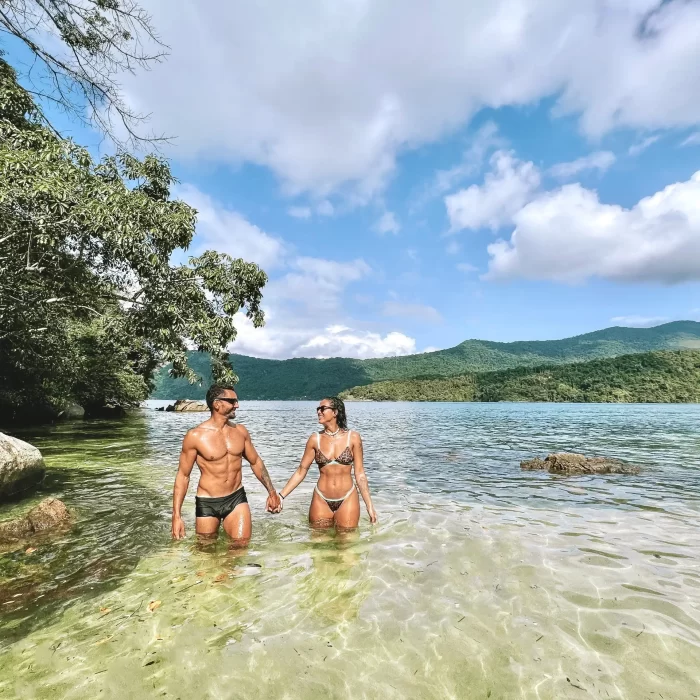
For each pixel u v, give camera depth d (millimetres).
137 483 8469
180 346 12172
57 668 2705
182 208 11812
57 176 8383
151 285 11133
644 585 3906
